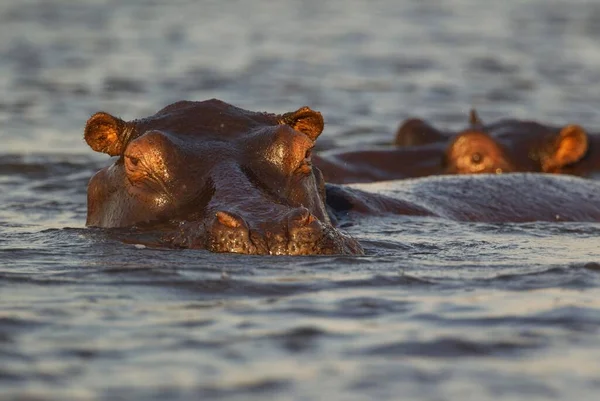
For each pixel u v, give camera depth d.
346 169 47.88
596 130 60.56
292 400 17.16
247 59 91.50
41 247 28.50
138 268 25.28
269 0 149.25
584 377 18.25
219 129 30.06
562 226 35.03
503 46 103.56
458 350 19.64
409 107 71.19
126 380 18.00
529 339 20.27
